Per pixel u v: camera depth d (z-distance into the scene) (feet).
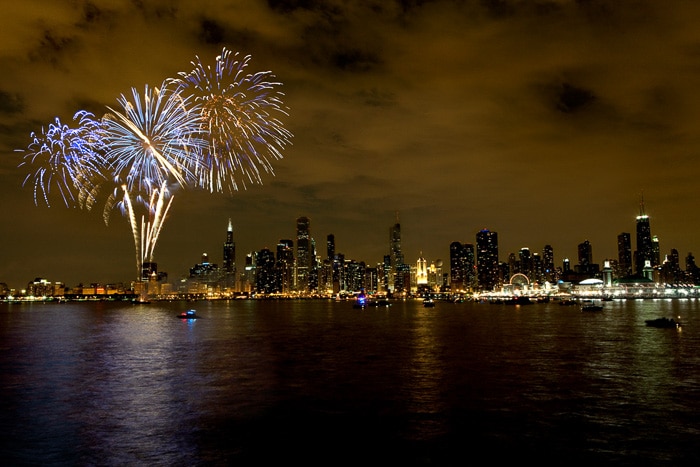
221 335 300.20
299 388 135.54
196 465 81.35
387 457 84.58
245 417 107.34
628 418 105.81
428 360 186.09
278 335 298.97
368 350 218.59
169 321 460.96
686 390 132.05
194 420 105.19
